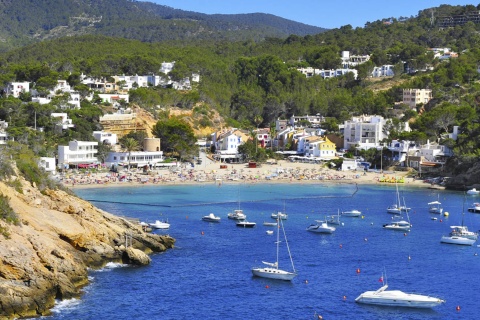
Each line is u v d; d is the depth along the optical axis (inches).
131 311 4148.6
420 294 4603.8
